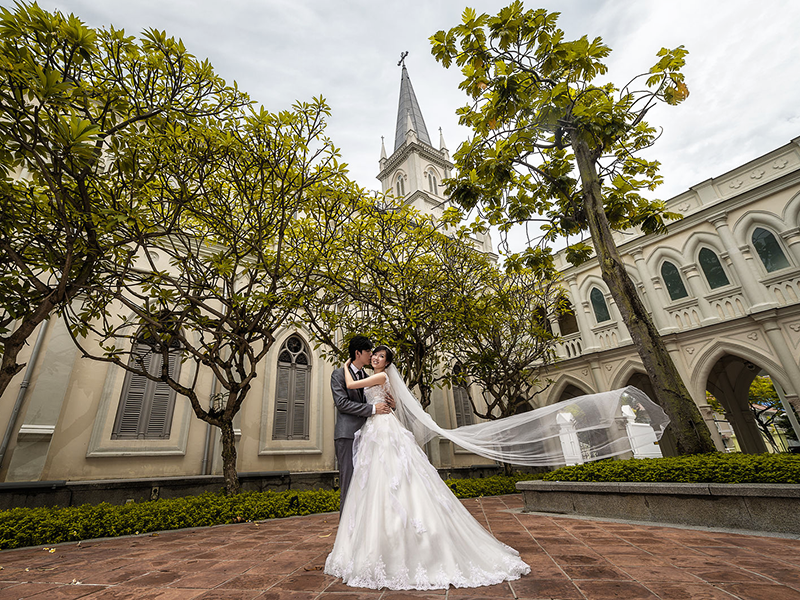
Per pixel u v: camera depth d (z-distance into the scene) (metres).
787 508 3.82
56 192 4.55
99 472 7.75
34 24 3.88
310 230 7.97
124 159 5.04
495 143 7.29
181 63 5.34
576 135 7.11
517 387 12.66
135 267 9.26
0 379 4.49
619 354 13.99
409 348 8.98
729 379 15.19
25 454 6.92
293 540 4.34
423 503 2.61
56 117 4.13
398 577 2.34
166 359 6.89
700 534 3.86
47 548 4.39
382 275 8.64
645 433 5.48
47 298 4.81
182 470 8.68
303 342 11.62
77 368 8.07
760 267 11.48
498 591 2.23
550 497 5.78
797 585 2.29
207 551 3.89
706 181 12.87
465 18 6.39
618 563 2.84
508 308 11.35
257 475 9.03
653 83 6.70
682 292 13.01
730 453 4.92
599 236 6.73
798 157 11.37
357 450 2.94
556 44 6.28
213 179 6.71
